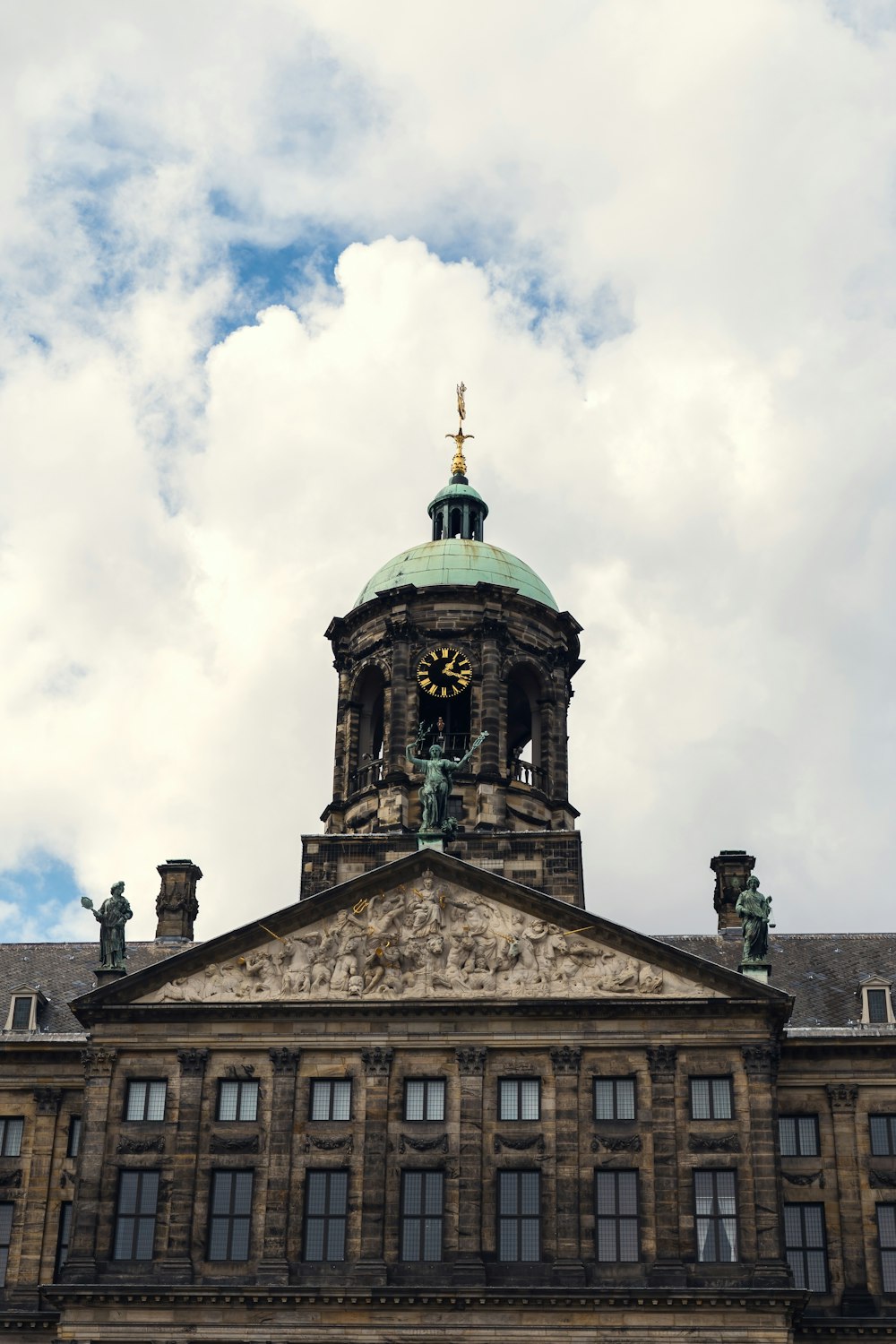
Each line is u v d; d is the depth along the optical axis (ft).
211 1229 215.51
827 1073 233.14
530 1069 220.02
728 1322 205.05
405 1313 208.23
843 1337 218.18
